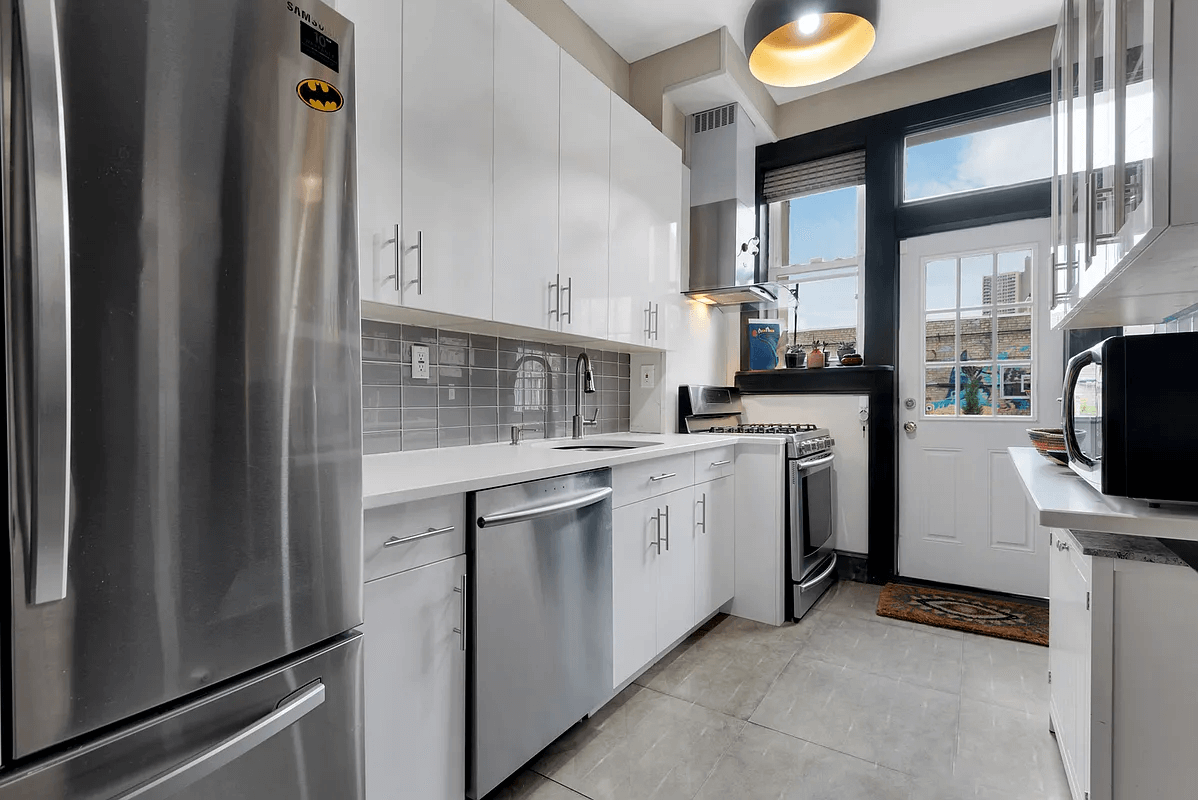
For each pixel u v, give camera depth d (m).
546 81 2.00
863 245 3.34
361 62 1.40
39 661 0.63
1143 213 0.85
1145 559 1.03
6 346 0.60
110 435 0.68
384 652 1.16
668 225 2.78
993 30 2.74
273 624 0.86
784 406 3.42
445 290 1.62
